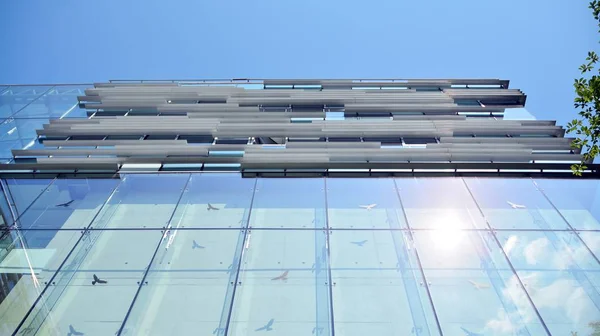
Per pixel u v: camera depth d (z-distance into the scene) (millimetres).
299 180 10906
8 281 7762
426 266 8008
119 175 11070
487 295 7328
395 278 7707
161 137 13242
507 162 11477
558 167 11336
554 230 9023
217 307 7133
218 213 9578
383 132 13211
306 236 8789
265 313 6980
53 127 13266
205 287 7527
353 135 13188
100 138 13148
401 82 18062
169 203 9961
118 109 14992
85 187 10586
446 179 10953
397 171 11289
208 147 12047
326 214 9531
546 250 8414
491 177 11047
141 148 11961
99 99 15484
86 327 6848
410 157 11633
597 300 7191
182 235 8844
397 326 6742
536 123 13539
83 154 11969
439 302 7195
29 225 9188
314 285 7547
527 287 7504
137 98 15258
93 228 9086
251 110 14750
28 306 7258
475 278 7703
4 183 10727
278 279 7668
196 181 10820
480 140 12477
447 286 7527
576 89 9133
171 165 11641
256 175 11141
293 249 8422
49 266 8070
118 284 7633
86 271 7941
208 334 6660
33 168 11211
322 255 8266
